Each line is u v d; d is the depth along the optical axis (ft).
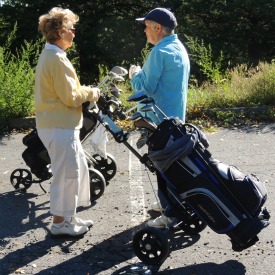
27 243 15.99
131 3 97.09
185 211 14.85
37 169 19.58
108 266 14.43
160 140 14.11
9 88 31.60
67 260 14.85
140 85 15.96
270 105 32.37
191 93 34.04
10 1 90.63
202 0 92.73
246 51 97.35
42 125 15.42
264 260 14.33
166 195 14.51
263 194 13.97
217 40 94.32
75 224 16.26
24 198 19.80
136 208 18.34
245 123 29.99
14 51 84.07
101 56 93.25
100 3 93.71
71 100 14.99
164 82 15.80
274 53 98.17
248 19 97.09
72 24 15.28
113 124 15.29
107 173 20.67
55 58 14.85
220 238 15.74
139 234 14.23
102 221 17.38
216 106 32.50
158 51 15.64
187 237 15.89
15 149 26.86
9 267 14.57
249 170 21.90
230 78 37.45
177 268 14.16
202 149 14.15
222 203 13.74
